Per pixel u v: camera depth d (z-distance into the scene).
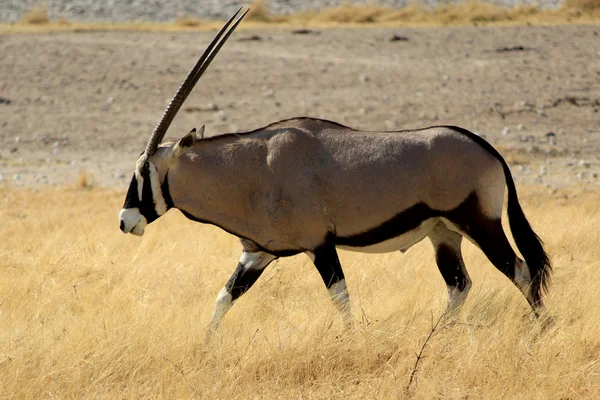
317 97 68.81
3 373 18.89
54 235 35.47
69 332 21.30
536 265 22.84
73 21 100.12
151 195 22.61
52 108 69.62
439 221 22.61
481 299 23.45
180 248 32.56
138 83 73.94
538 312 22.11
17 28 94.00
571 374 18.25
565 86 68.94
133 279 27.22
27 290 26.34
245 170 22.41
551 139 57.69
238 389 18.50
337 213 22.08
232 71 75.94
